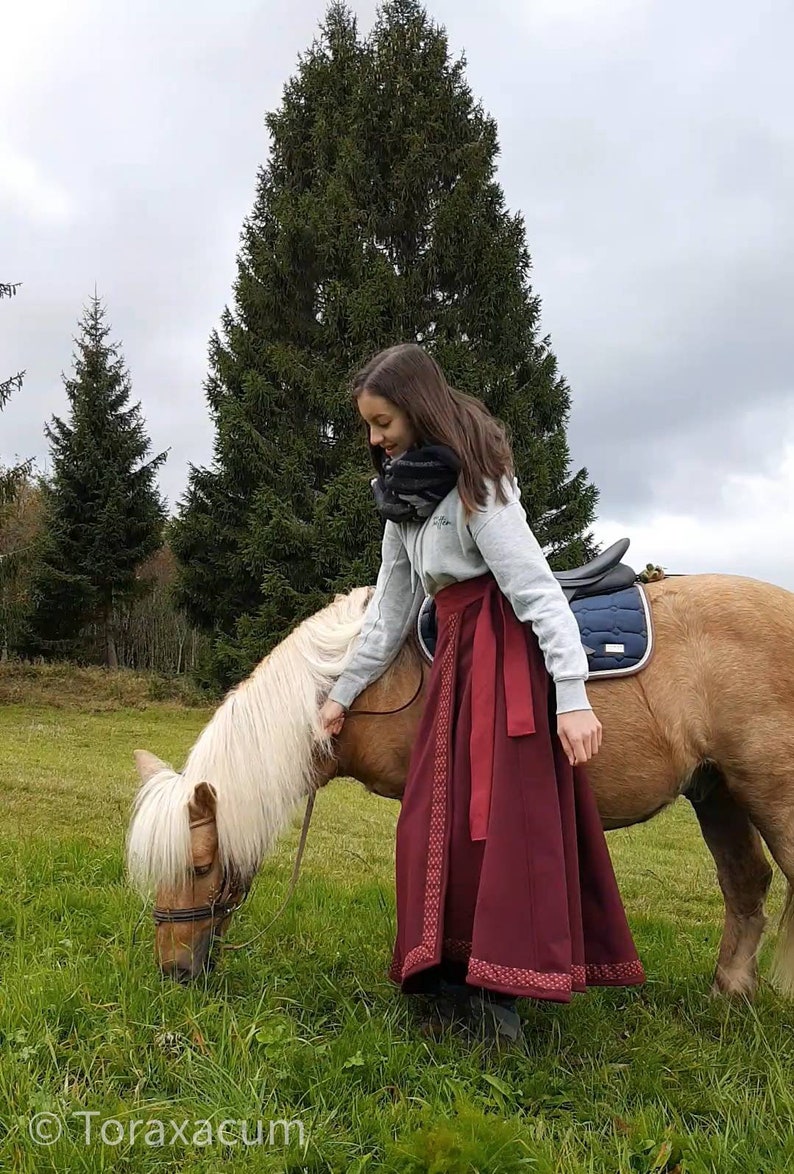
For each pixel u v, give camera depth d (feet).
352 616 8.75
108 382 82.38
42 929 9.37
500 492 7.06
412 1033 7.43
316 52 63.82
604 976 7.12
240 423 51.96
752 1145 5.98
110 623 82.07
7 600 75.61
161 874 7.63
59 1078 6.35
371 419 7.27
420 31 60.95
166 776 8.19
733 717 7.74
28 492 92.12
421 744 7.45
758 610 7.95
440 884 6.92
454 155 57.21
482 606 7.36
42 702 53.06
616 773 7.78
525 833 6.70
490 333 54.95
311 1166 5.54
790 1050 7.60
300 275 56.49
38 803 22.07
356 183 56.39
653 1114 6.30
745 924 9.09
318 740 8.07
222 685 55.11
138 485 82.38
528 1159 5.45
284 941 10.07
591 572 8.16
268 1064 6.65
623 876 20.49
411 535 7.60
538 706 7.02
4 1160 5.27
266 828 8.00
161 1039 6.88
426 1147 5.43
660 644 7.86
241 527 55.67
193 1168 5.33
